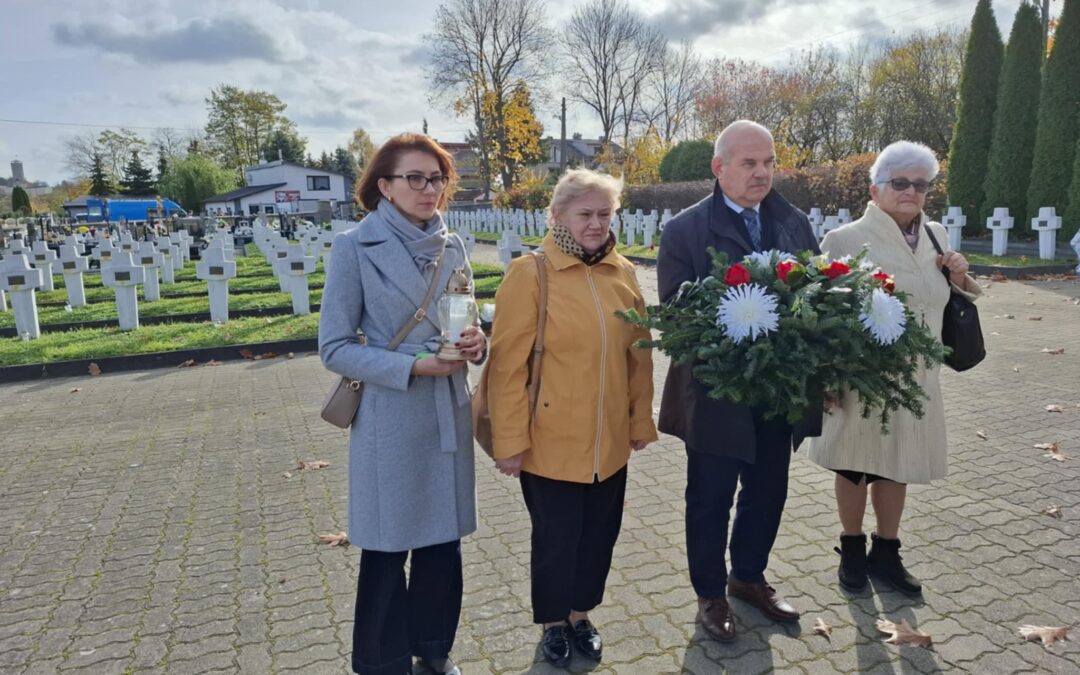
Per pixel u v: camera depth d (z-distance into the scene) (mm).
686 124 51219
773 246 2891
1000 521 3828
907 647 2811
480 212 34219
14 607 3311
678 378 2885
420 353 2391
